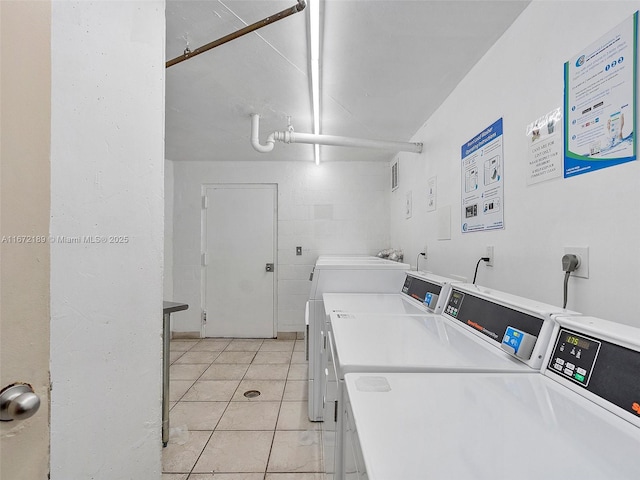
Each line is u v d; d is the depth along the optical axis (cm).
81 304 89
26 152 65
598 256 109
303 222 423
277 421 232
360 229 421
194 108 255
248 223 428
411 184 315
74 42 86
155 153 112
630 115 98
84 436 90
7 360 62
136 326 105
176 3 143
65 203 84
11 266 62
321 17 150
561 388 82
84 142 89
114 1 98
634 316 97
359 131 304
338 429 102
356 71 199
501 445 59
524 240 147
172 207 424
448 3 142
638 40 96
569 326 88
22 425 65
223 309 428
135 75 105
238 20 154
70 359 86
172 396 270
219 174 425
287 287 424
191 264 425
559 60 126
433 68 195
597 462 55
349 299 207
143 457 108
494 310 121
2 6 61
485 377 89
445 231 232
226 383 295
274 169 425
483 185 182
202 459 192
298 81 210
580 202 117
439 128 246
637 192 96
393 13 148
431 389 82
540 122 137
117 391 99
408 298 205
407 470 52
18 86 64
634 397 66
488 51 177
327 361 153
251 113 263
